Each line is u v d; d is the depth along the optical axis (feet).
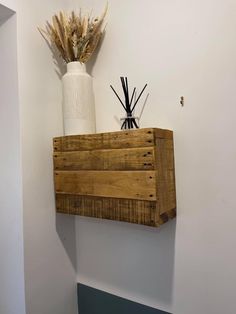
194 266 2.54
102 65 3.11
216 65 2.39
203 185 2.48
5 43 2.78
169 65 2.64
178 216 2.61
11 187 2.79
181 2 2.56
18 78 2.70
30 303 2.73
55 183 2.94
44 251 2.93
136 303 2.90
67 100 2.89
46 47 3.02
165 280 2.71
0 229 2.90
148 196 2.25
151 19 2.75
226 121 2.36
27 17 2.82
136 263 2.91
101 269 3.18
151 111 2.75
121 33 2.97
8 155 2.81
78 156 2.73
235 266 2.34
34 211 2.83
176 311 2.65
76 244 3.38
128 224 2.97
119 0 2.98
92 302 3.24
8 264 2.83
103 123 3.12
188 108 2.53
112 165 2.47
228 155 2.35
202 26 2.45
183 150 2.57
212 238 2.44
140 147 2.29
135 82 2.86
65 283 3.19
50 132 3.03
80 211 2.73
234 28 2.31
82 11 3.27
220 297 2.41
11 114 2.77
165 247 2.71
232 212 2.35
